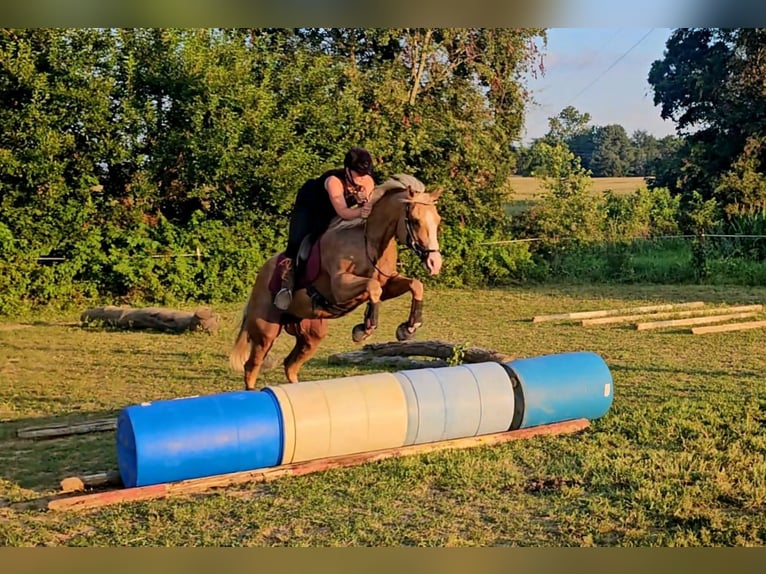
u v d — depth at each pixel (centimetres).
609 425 752
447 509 556
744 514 539
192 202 2023
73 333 1431
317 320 762
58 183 1759
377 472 625
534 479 613
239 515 547
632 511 539
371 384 656
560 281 2305
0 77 1759
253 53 2109
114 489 606
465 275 2188
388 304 1906
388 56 2528
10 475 650
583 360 757
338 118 2114
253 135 1953
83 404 905
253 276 1898
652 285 2211
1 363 1153
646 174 3450
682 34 3231
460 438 693
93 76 1842
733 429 727
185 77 1923
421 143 2230
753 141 2623
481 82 2623
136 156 1894
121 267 1741
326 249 670
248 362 777
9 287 1644
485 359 1014
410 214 621
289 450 608
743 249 2338
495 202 2400
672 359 1124
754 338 1299
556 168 2562
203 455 577
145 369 1102
